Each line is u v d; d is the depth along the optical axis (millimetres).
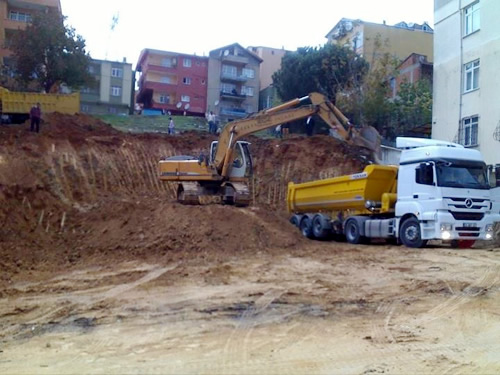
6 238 16438
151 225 17047
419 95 36656
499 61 24734
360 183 19281
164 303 9516
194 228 16641
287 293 10328
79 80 39594
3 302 9758
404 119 35500
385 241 19719
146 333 7609
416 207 16984
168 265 13805
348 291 10539
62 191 22234
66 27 39281
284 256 15359
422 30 51594
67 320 8422
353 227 19672
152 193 26641
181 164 21797
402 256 15172
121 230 17047
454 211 16391
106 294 10391
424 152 17109
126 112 57156
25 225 17750
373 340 7246
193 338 7332
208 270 12914
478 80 26234
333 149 30500
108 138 28406
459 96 27469
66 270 13383
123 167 27141
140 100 65938
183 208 18094
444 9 29094
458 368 6109
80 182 23938
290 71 39875
